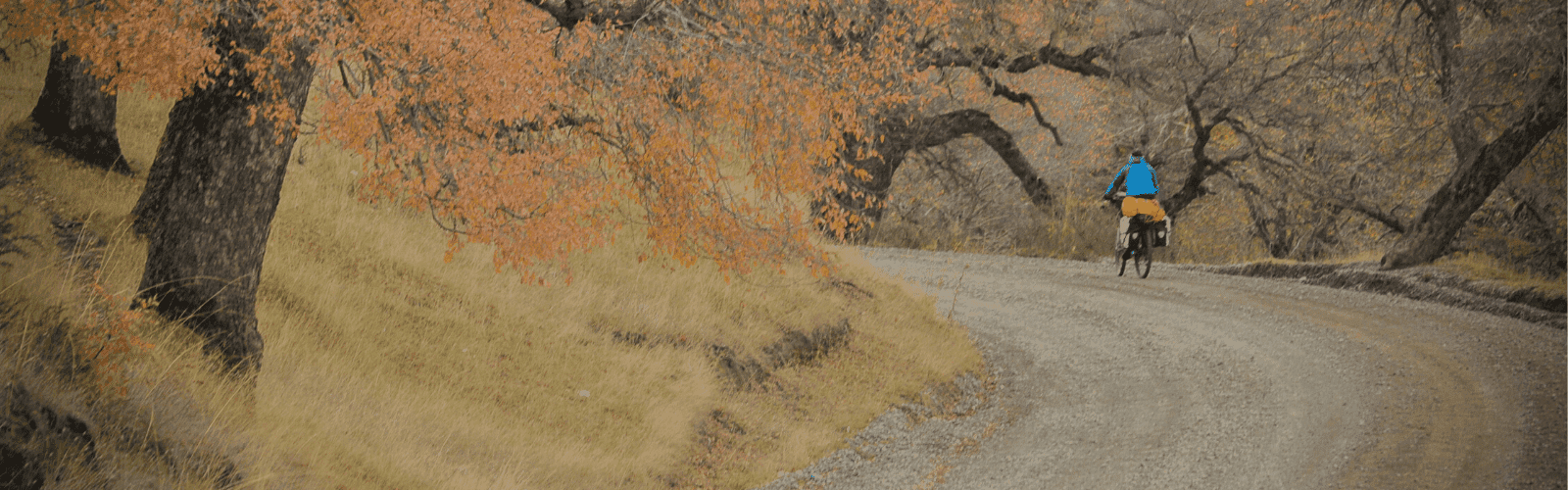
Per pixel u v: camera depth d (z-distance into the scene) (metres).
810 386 12.38
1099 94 28.98
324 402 8.04
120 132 12.32
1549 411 9.45
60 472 5.36
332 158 13.20
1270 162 25.88
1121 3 26.33
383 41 6.61
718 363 11.92
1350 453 8.71
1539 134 16.36
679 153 8.38
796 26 9.32
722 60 8.20
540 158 7.74
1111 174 29.36
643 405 10.45
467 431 8.69
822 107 8.55
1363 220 27.28
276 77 7.23
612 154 8.59
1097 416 10.83
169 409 6.60
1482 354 11.62
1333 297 15.66
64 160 10.48
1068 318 15.47
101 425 6.01
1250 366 11.99
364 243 11.44
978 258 21.47
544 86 7.14
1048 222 27.09
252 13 6.34
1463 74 19.47
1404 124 23.48
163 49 6.04
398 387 8.89
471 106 7.03
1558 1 17.75
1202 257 29.02
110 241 8.83
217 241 7.65
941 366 13.52
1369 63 22.69
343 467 7.17
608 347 11.38
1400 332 12.93
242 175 7.66
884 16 15.52
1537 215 17.98
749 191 10.93
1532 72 18.61
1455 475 7.97
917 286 17.55
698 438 10.29
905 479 9.45
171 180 7.73
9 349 5.91
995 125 26.77
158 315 7.59
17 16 6.20
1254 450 9.04
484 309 11.20
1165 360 12.74
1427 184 24.20
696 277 13.69
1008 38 25.22
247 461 6.54
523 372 10.23
